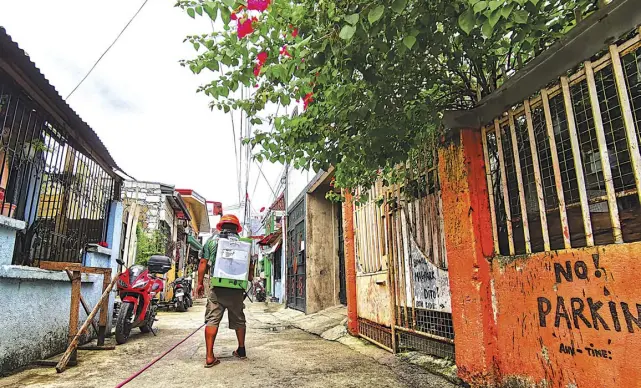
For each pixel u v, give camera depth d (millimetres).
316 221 10734
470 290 3369
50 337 4793
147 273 6582
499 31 2445
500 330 3188
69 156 5637
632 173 2213
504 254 3275
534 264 2850
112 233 7105
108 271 5398
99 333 5434
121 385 3613
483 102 3367
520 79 2906
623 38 2238
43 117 4977
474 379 3283
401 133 3227
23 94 4477
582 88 2506
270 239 18047
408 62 2686
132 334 6820
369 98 2877
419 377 3850
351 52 2311
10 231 3957
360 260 6395
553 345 2658
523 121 3074
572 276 2527
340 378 3887
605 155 2312
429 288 4273
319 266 10469
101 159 6434
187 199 22203
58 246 5363
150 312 6719
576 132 2521
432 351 4242
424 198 4414
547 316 2717
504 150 3270
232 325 4891
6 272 3824
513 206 3186
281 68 2717
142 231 14297
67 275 5020
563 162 2670
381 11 1919
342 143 3400
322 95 3189
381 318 5422
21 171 4656
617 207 2270
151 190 16656
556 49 2561
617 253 2236
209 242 4969
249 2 2463
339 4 2176
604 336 2293
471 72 3551
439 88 3584
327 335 6871
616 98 2297
